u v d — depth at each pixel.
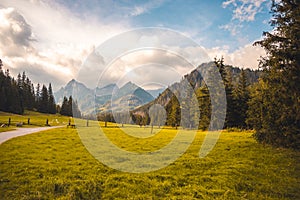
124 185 9.56
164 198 8.53
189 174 11.27
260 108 17.09
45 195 8.31
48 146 16.34
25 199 7.90
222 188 9.65
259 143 17.56
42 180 9.50
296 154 14.38
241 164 12.91
